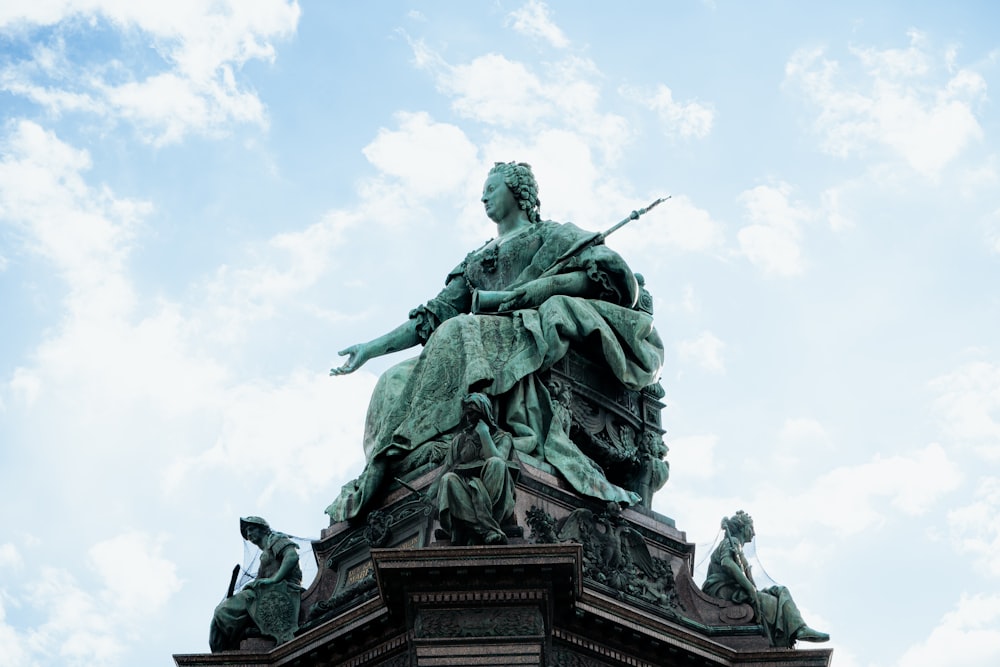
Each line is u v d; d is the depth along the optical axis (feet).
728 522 146.41
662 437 157.28
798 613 140.77
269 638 141.59
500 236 165.89
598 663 132.77
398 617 131.75
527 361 148.15
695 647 135.64
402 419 150.10
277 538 146.61
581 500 142.51
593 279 155.63
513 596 128.98
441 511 131.34
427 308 163.53
